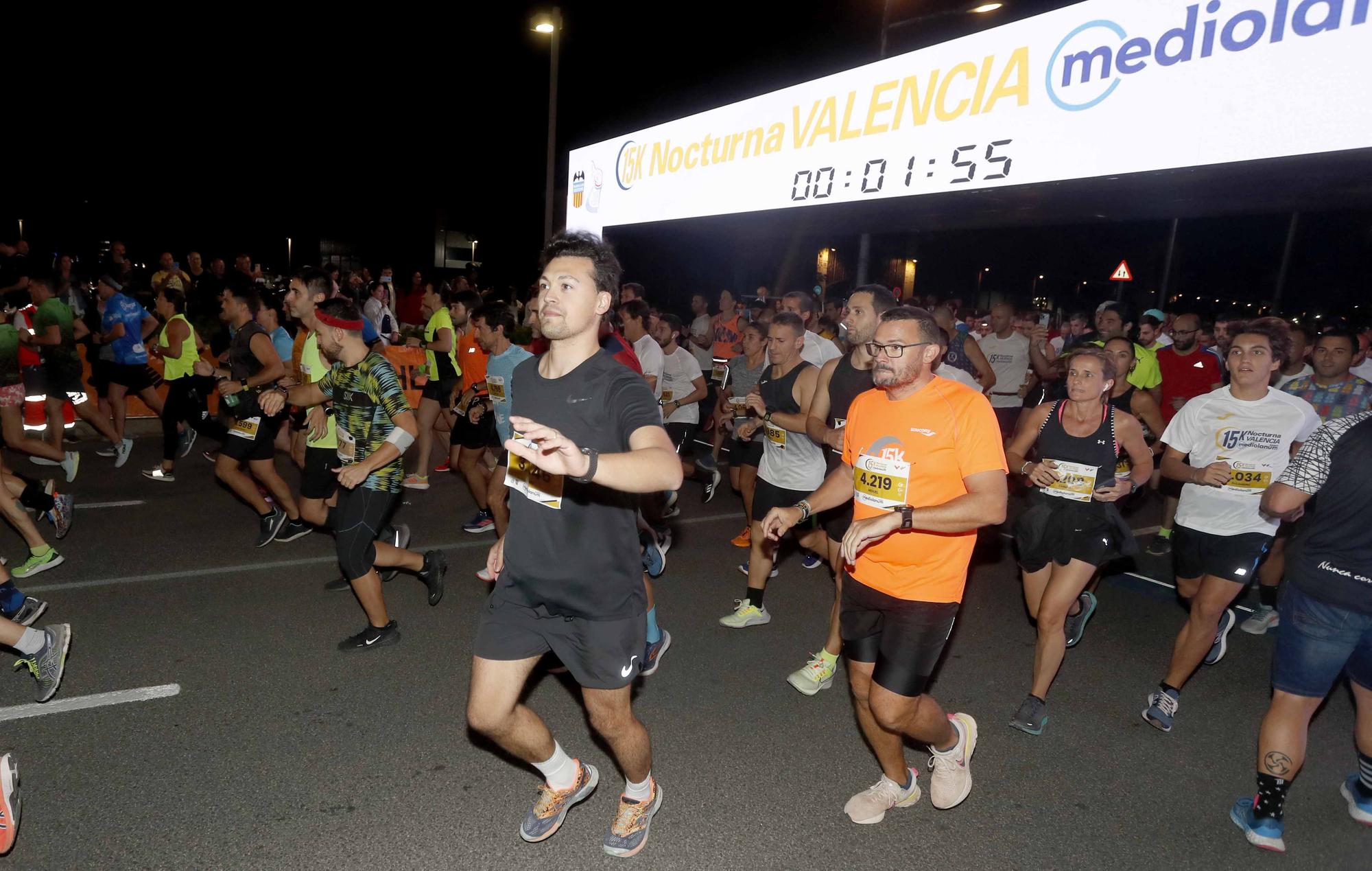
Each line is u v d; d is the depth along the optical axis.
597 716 2.62
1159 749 3.79
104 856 2.75
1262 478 3.76
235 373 6.07
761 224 9.78
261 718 3.66
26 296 10.52
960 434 2.70
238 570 5.46
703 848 2.95
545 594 2.46
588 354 2.44
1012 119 6.74
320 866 2.76
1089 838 3.12
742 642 4.78
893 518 2.59
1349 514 2.80
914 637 2.75
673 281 21.22
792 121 9.16
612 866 2.83
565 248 2.39
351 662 4.24
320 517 5.16
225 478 5.76
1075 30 6.24
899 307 2.82
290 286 4.99
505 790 3.24
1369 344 7.48
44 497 5.53
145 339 9.42
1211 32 5.43
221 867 2.73
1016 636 5.05
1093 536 3.70
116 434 8.02
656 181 11.90
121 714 3.63
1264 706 4.27
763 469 4.88
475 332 5.93
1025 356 9.20
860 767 3.52
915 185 7.62
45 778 3.14
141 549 5.75
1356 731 3.18
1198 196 5.61
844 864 2.90
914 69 7.61
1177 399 7.61
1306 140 4.98
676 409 7.47
